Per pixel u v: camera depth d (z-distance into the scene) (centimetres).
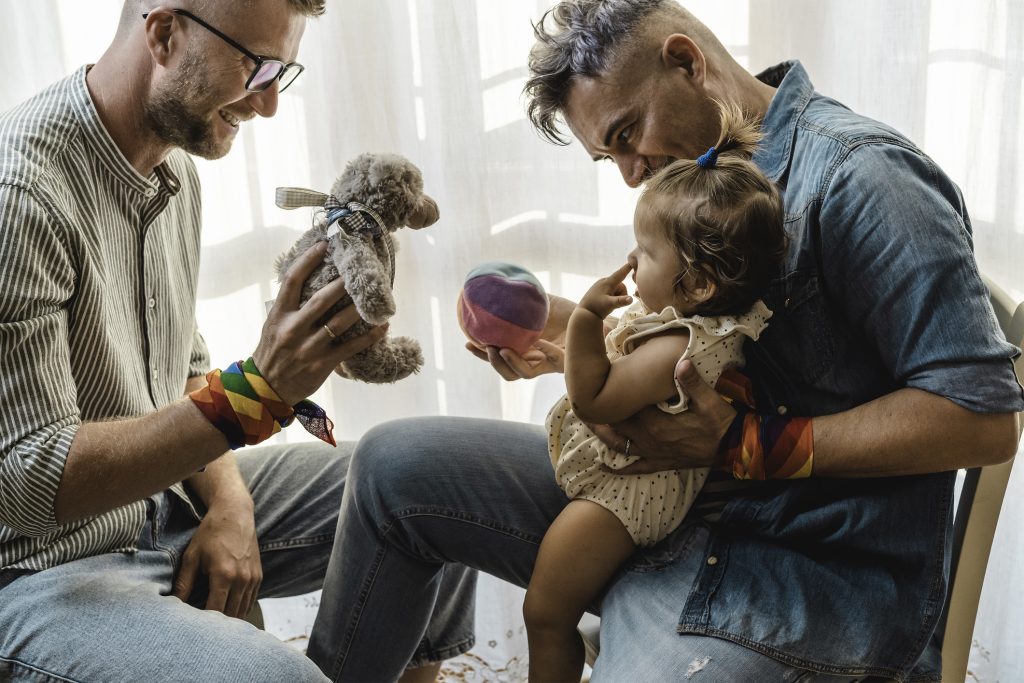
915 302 104
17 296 108
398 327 186
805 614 109
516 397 189
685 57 121
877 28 160
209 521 138
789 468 110
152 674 109
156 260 136
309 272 115
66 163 121
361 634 132
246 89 122
